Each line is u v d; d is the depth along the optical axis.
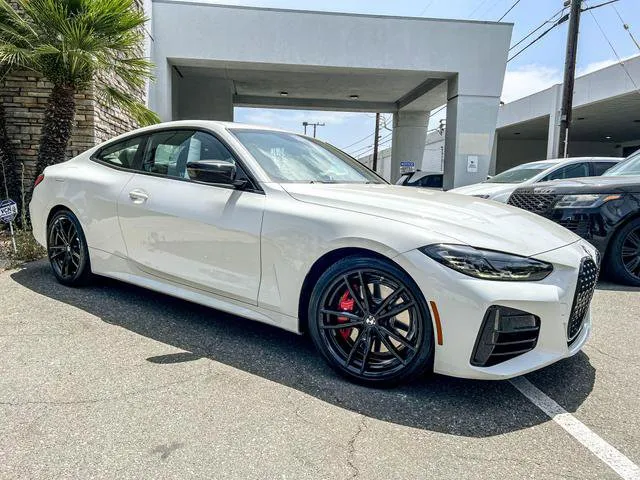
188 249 3.26
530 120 22.52
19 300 3.84
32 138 7.50
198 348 3.07
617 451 2.09
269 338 3.28
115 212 3.71
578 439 2.18
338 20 11.72
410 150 18.97
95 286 4.27
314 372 2.79
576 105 19.00
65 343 3.05
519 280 2.37
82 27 6.18
